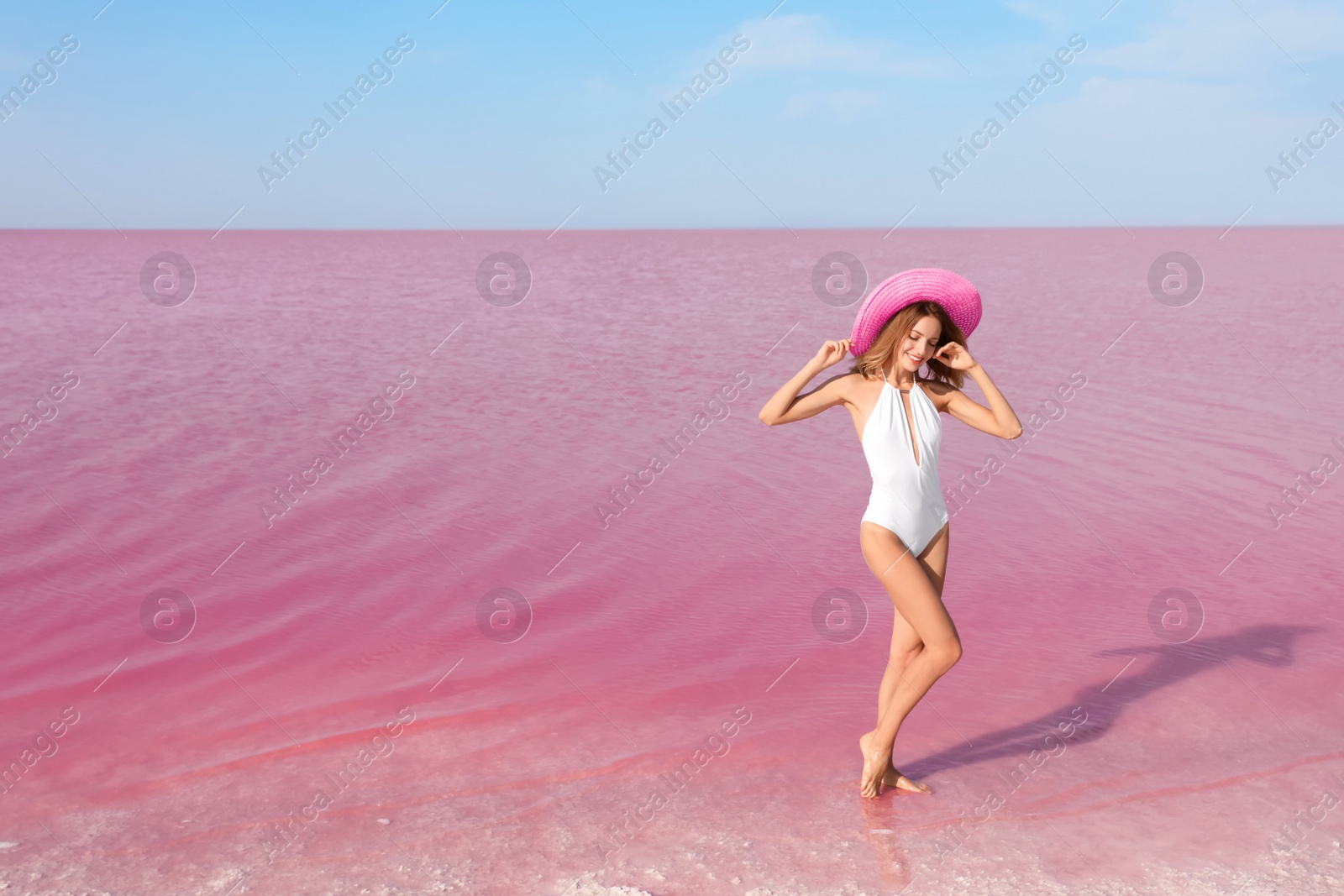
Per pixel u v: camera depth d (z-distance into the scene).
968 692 5.13
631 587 6.64
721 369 15.62
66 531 7.49
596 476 9.28
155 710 4.87
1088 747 4.54
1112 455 9.96
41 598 6.23
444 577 6.77
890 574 3.96
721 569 6.98
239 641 5.71
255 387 13.62
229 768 4.33
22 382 13.68
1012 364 15.59
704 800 4.08
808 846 3.71
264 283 36.22
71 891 3.37
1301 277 35.81
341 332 20.31
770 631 5.96
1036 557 7.13
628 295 31.56
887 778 4.18
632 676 5.34
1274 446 10.29
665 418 11.88
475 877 3.49
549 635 5.88
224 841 3.73
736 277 41.56
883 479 4.07
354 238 144.62
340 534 7.58
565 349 17.80
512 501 8.47
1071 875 3.49
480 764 4.39
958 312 4.12
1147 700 5.00
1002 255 58.97
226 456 9.74
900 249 76.00
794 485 9.08
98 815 3.91
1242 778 4.23
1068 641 5.73
